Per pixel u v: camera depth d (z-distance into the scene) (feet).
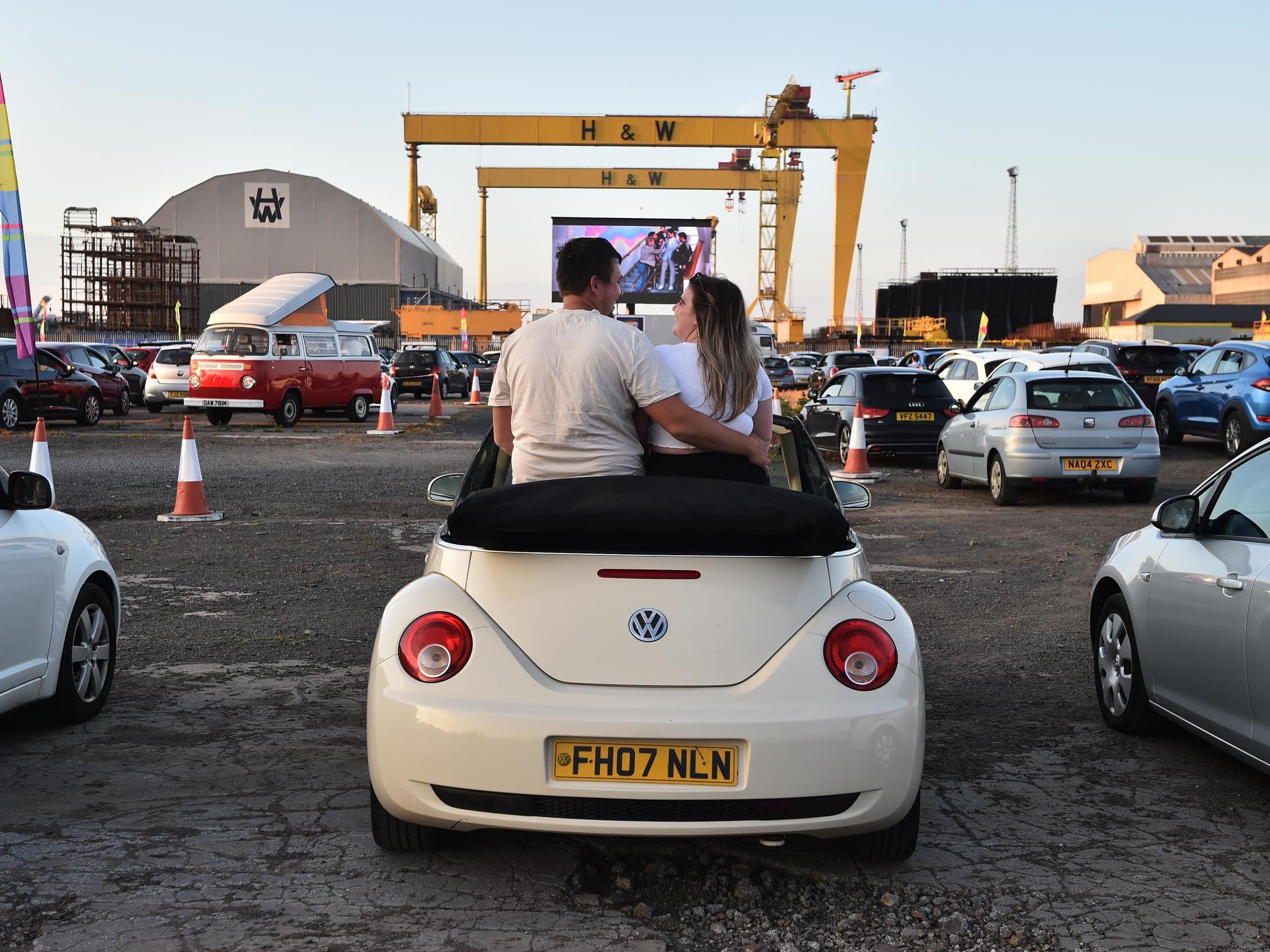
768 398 12.52
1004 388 43.01
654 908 10.82
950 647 21.53
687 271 217.77
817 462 14.79
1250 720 13.34
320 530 34.45
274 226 289.33
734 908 10.81
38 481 14.85
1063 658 20.74
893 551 31.89
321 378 80.84
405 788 10.48
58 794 13.56
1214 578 14.05
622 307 218.59
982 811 13.47
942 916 10.69
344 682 18.48
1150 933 10.40
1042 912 10.81
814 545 10.54
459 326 245.65
